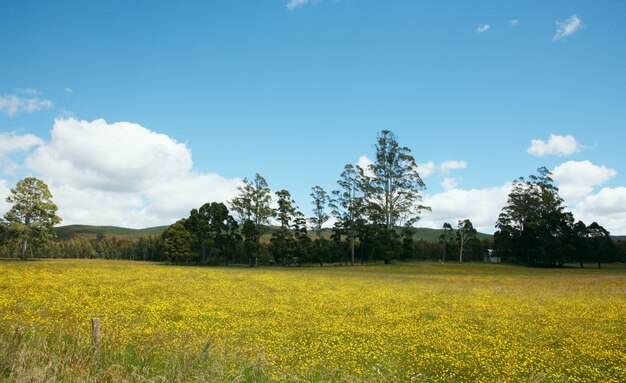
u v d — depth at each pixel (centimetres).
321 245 8012
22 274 3484
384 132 7156
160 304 2134
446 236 10112
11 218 6869
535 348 1345
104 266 5472
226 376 912
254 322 1733
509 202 8412
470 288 3447
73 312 1733
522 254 7975
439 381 1065
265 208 8000
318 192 8012
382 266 6819
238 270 5853
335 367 1104
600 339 1477
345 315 1978
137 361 977
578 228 7719
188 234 8250
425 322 1823
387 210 7112
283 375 995
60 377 848
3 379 800
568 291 3191
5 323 1191
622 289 3334
